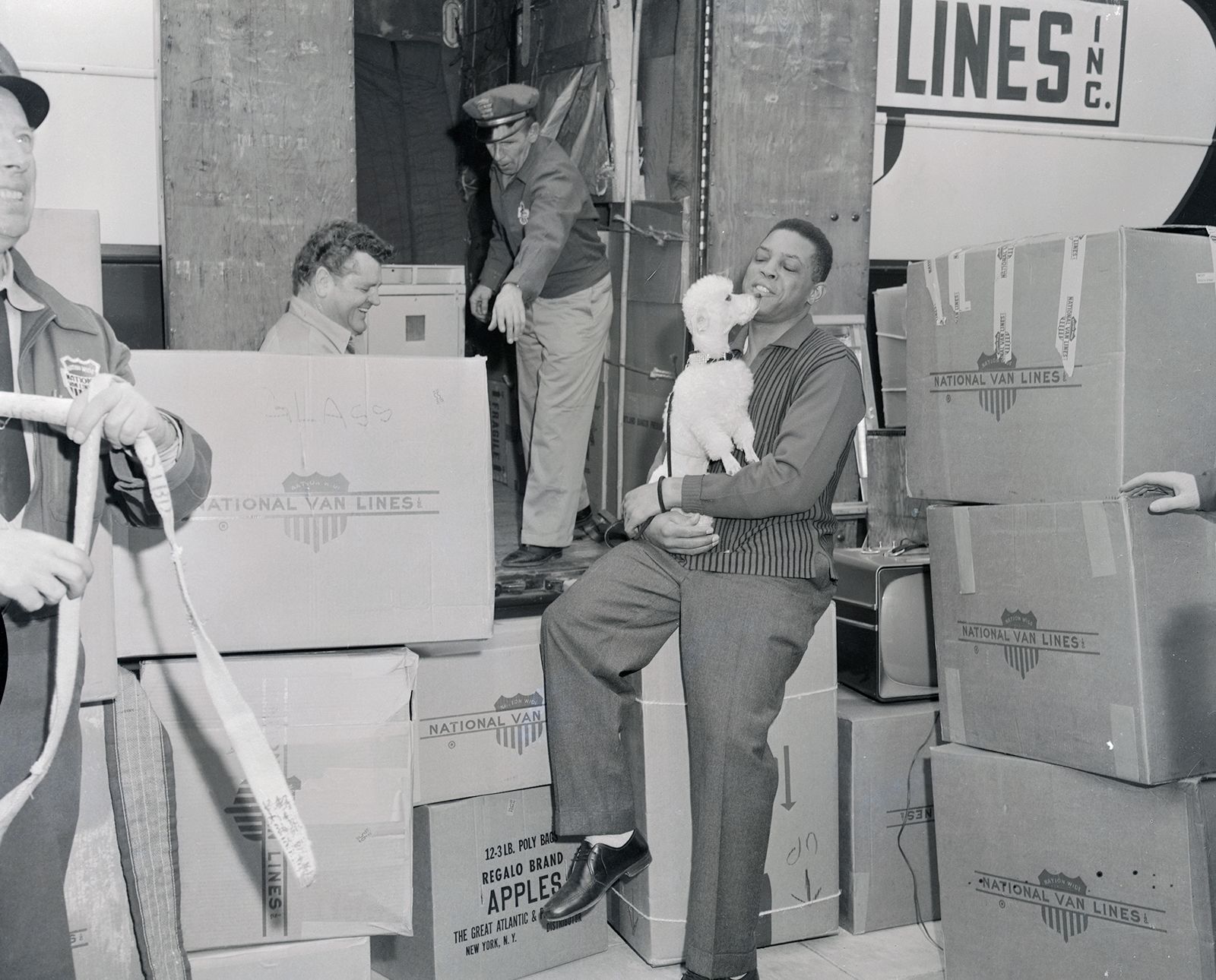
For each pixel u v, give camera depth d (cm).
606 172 345
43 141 272
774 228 218
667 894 229
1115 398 193
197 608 180
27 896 138
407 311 318
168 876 170
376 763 188
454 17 494
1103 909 202
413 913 221
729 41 299
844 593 266
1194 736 196
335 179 289
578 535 362
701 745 207
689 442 217
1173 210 387
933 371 225
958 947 223
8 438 139
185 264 278
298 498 185
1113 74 370
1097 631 197
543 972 229
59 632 126
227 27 275
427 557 192
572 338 341
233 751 183
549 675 220
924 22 341
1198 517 198
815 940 244
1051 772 208
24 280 146
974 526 217
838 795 249
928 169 350
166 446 146
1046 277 202
